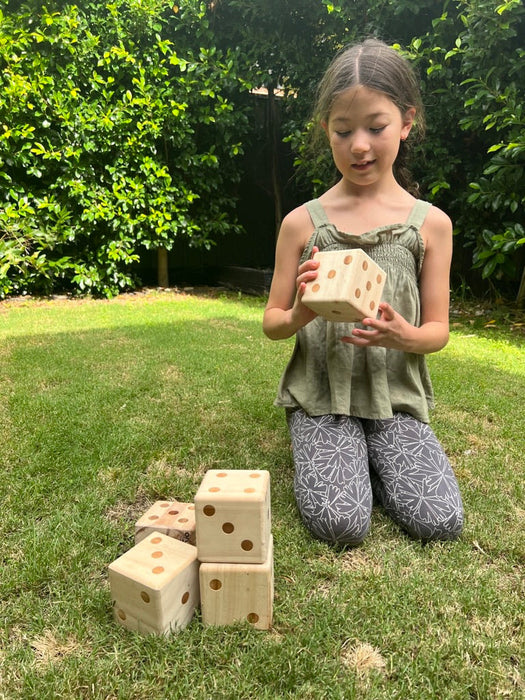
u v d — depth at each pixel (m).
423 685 1.00
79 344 3.44
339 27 5.18
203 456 1.93
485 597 1.23
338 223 1.61
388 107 1.44
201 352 3.28
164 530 1.28
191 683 1.00
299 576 1.29
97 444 1.97
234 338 3.67
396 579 1.29
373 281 1.36
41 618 1.16
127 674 1.02
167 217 5.63
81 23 5.08
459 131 4.82
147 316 4.50
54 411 2.28
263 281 5.82
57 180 5.07
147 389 2.60
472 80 4.11
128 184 5.47
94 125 5.11
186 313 4.67
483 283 5.39
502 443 2.09
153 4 5.26
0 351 3.24
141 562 1.14
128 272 5.81
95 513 1.55
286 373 1.78
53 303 5.16
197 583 1.18
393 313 1.43
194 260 6.89
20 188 5.00
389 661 1.06
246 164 6.59
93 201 5.25
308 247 1.63
